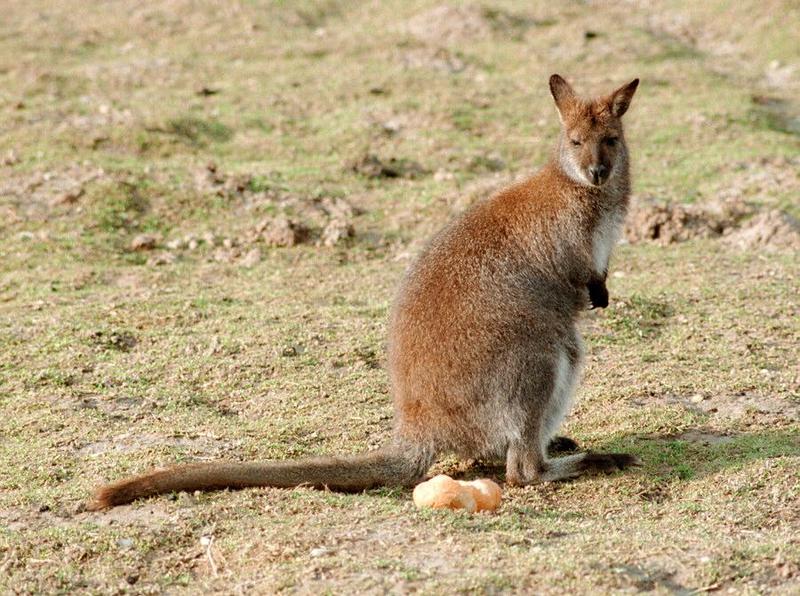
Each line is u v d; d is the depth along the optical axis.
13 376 18.06
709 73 40.03
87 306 21.38
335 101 35.66
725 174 30.00
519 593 10.57
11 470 14.47
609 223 15.48
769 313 20.88
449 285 14.27
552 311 14.62
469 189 28.19
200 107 34.88
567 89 16.09
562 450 15.44
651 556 11.38
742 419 16.19
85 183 27.56
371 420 16.28
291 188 28.39
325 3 48.41
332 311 20.95
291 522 12.45
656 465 14.67
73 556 11.92
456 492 12.95
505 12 46.03
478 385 13.96
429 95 36.03
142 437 15.67
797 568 11.10
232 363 18.56
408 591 10.62
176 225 26.33
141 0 48.19
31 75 37.22
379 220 26.95
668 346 19.41
